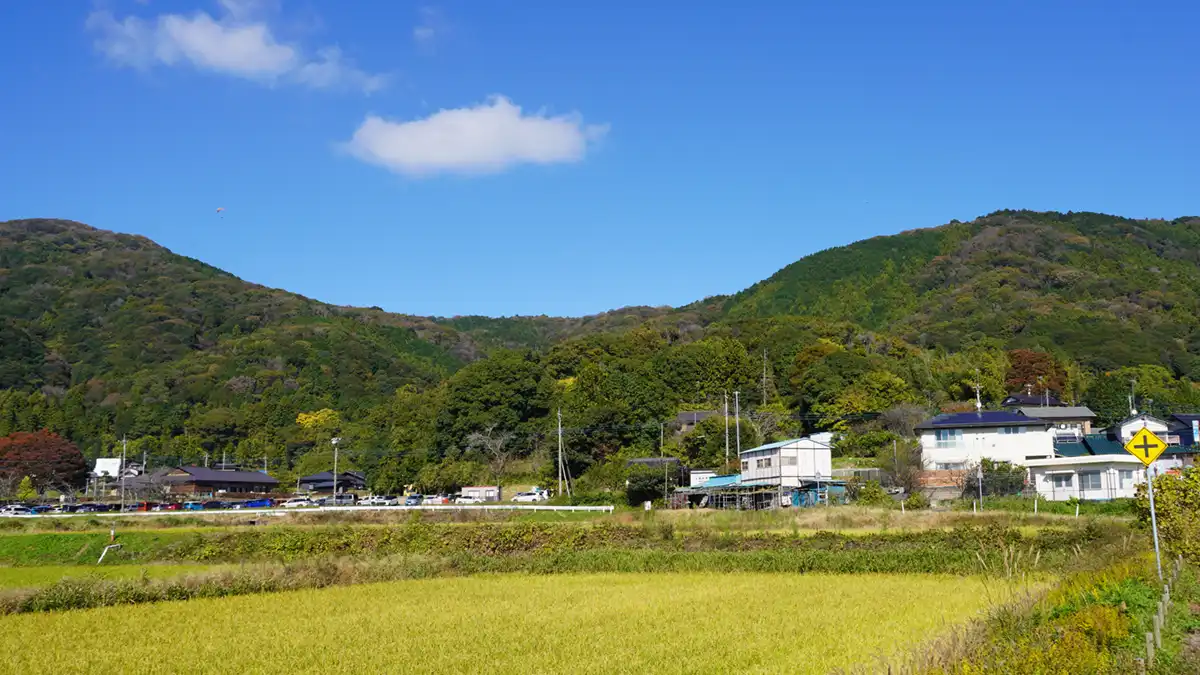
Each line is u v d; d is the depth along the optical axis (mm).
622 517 53375
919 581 31094
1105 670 12234
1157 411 79688
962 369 93438
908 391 84125
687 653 18969
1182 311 123812
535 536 46188
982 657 12766
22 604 27594
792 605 25703
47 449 93562
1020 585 24688
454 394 87812
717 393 90688
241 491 93938
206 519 62031
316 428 109812
